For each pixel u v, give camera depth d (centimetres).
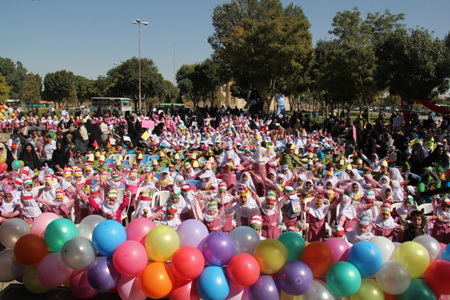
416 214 753
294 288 466
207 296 466
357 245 497
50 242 511
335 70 3400
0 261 514
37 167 1205
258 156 1151
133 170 1023
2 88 5956
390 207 788
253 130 2394
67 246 480
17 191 880
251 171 1085
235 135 1975
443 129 2211
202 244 499
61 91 8075
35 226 551
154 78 5938
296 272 468
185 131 2255
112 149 1675
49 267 491
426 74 2395
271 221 786
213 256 480
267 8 4169
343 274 470
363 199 828
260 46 3284
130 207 990
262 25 3275
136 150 1616
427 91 2445
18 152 1528
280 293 491
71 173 1013
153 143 1744
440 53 2398
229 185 1107
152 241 481
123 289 483
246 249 507
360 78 3272
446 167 1188
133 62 5950
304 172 1025
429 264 506
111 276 481
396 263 486
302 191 898
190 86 6412
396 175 1042
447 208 802
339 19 3347
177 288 484
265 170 1152
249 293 486
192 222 533
